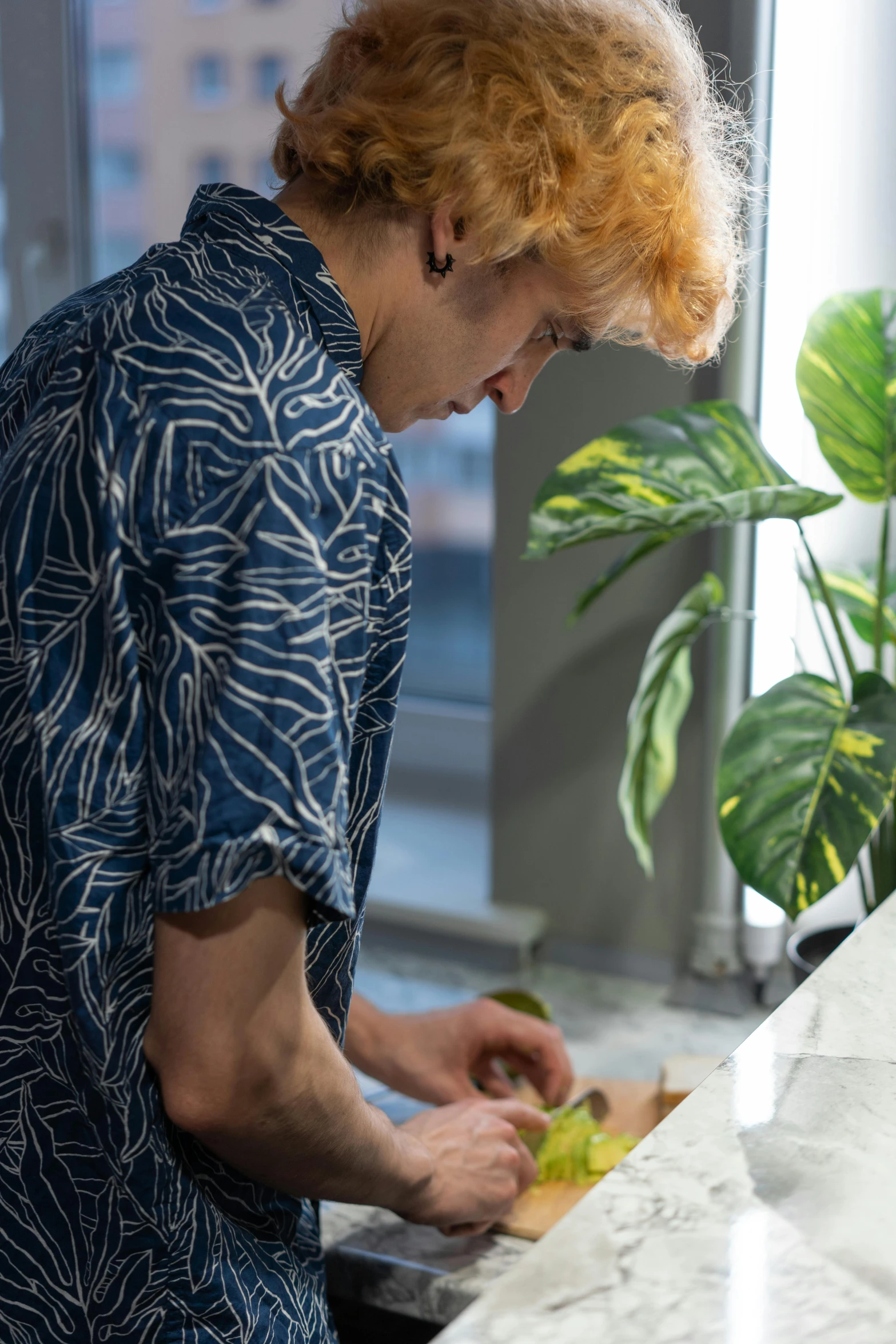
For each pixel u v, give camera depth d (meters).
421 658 2.04
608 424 1.30
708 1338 0.32
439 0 0.52
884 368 0.95
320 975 0.55
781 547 1.25
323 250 0.53
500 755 1.43
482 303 0.54
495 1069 0.91
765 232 1.19
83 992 0.46
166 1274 0.53
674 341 0.60
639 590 1.32
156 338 0.45
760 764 0.86
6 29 1.75
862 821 0.82
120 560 0.43
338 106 0.53
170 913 0.44
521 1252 0.73
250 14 1.71
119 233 1.83
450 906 1.49
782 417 1.23
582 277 0.53
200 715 0.43
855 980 0.53
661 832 1.36
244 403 0.44
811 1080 0.45
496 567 1.38
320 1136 0.52
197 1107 0.47
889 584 1.15
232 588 0.43
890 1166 0.39
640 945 1.40
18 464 0.46
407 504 0.48
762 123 1.15
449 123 0.50
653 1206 0.37
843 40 1.13
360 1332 0.77
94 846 0.45
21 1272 0.53
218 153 1.77
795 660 1.27
